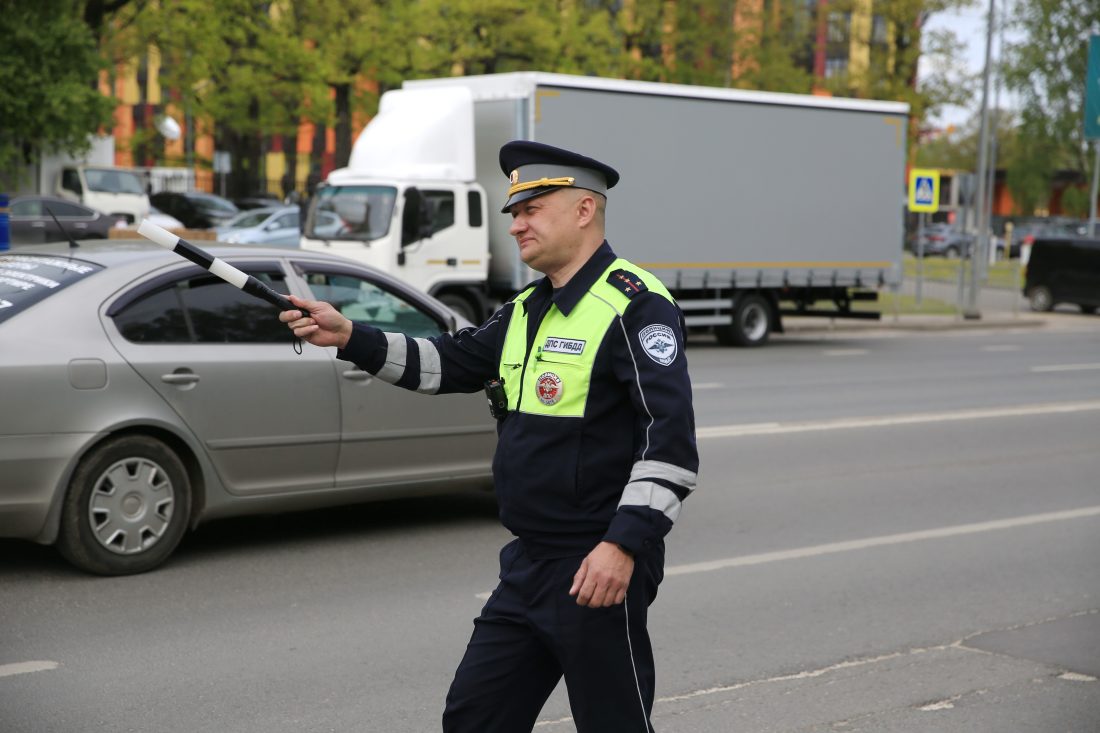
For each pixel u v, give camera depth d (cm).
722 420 1688
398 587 858
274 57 4547
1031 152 6931
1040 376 2350
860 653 757
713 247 2633
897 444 1535
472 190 2289
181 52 4638
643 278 420
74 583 839
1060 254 4222
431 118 2275
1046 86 6316
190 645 727
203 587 842
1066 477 1352
